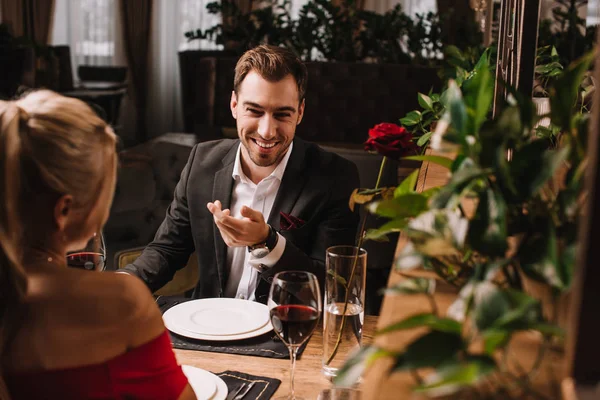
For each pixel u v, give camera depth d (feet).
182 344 4.78
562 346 2.31
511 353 2.28
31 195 2.99
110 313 3.02
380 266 10.51
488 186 2.35
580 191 2.30
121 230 10.43
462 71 7.72
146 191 10.93
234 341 4.84
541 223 2.30
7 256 2.92
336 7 17.67
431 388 1.72
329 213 6.72
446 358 1.80
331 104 16.44
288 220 6.31
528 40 4.25
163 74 29.86
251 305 5.34
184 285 8.78
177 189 7.11
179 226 6.97
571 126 2.41
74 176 3.01
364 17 17.76
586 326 1.86
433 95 6.44
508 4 5.08
